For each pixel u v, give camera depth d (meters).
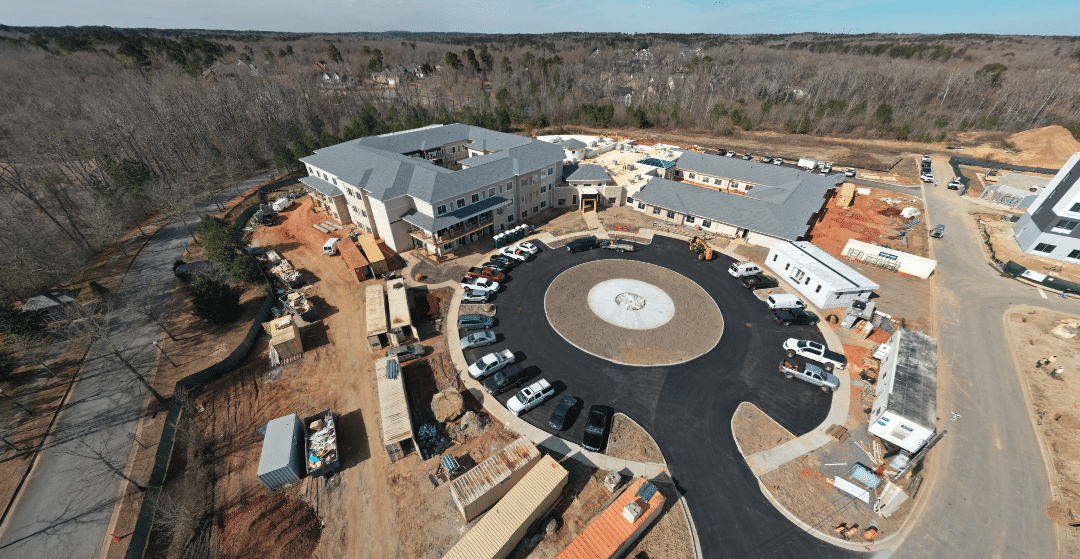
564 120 144.75
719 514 29.62
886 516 29.44
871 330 44.75
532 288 53.16
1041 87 137.38
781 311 46.72
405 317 45.81
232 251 54.72
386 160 62.31
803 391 38.75
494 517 26.98
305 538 28.52
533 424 36.03
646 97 160.25
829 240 62.97
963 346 43.31
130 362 42.41
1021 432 34.94
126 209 71.25
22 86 120.50
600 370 41.25
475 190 59.94
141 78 129.75
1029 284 52.69
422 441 34.41
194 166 92.69
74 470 33.09
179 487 31.66
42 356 42.97
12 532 29.50
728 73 180.12
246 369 42.03
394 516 29.75
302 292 53.16
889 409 32.78
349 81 180.12
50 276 53.62
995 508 29.81
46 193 68.12
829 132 122.12
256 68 187.00
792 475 31.97
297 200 79.50
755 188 71.31
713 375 40.56
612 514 27.69
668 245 62.56
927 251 59.88
